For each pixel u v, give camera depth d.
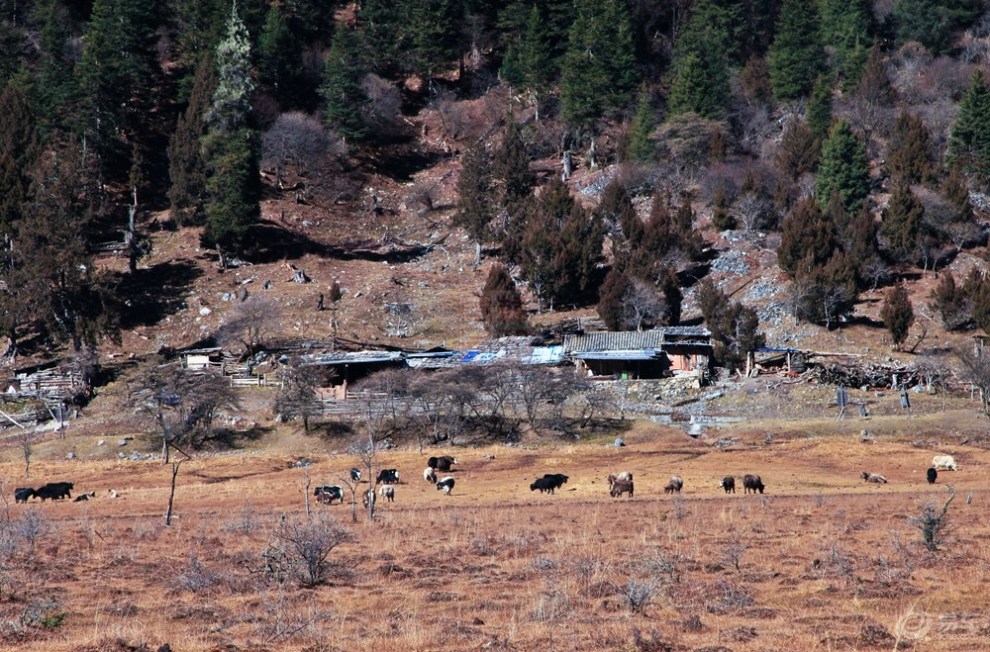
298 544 79.06
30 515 108.56
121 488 165.62
